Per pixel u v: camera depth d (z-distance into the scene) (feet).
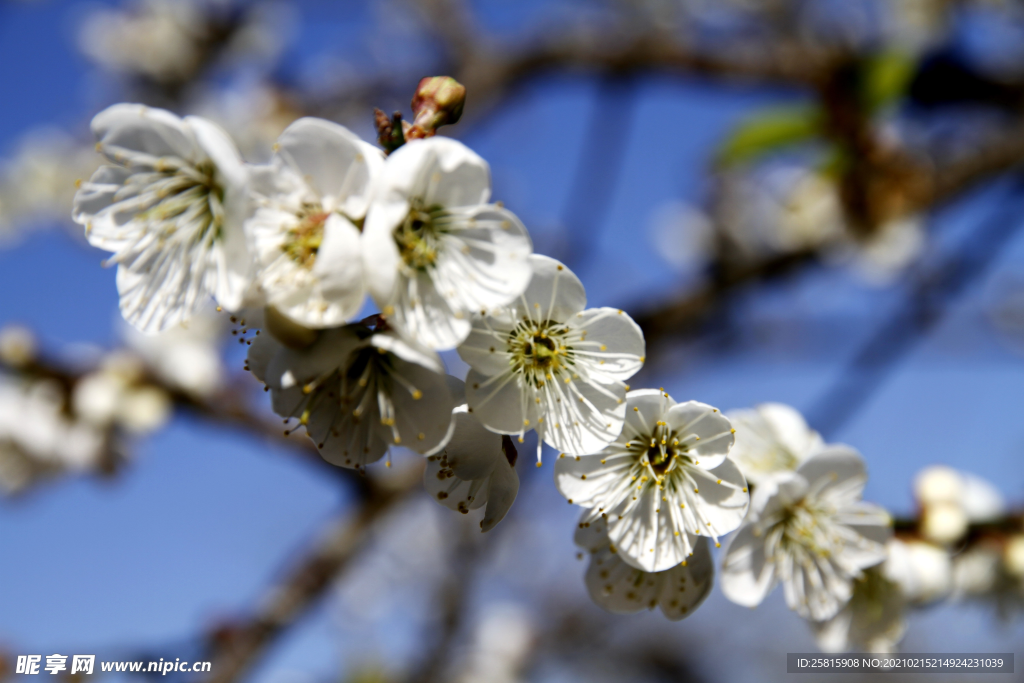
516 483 0.75
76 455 1.31
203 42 2.60
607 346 0.75
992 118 1.36
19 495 1.39
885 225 1.36
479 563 2.06
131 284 0.74
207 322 1.59
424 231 0.72
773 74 1.53
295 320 0.69
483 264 0.72
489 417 0.73
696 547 0.80
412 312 0.71
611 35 1.72
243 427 1.32
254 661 1.12
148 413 1.30
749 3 1.81
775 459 0.85
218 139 0.70
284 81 2.25
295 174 0.71
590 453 0.74
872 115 1.23
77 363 1.35
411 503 1.48
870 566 0.86
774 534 0.83
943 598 0.93
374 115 0.75
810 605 0.83
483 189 0.72
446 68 2.03
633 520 0.77
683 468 0.77
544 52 1.79
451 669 2.54
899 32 1.39
